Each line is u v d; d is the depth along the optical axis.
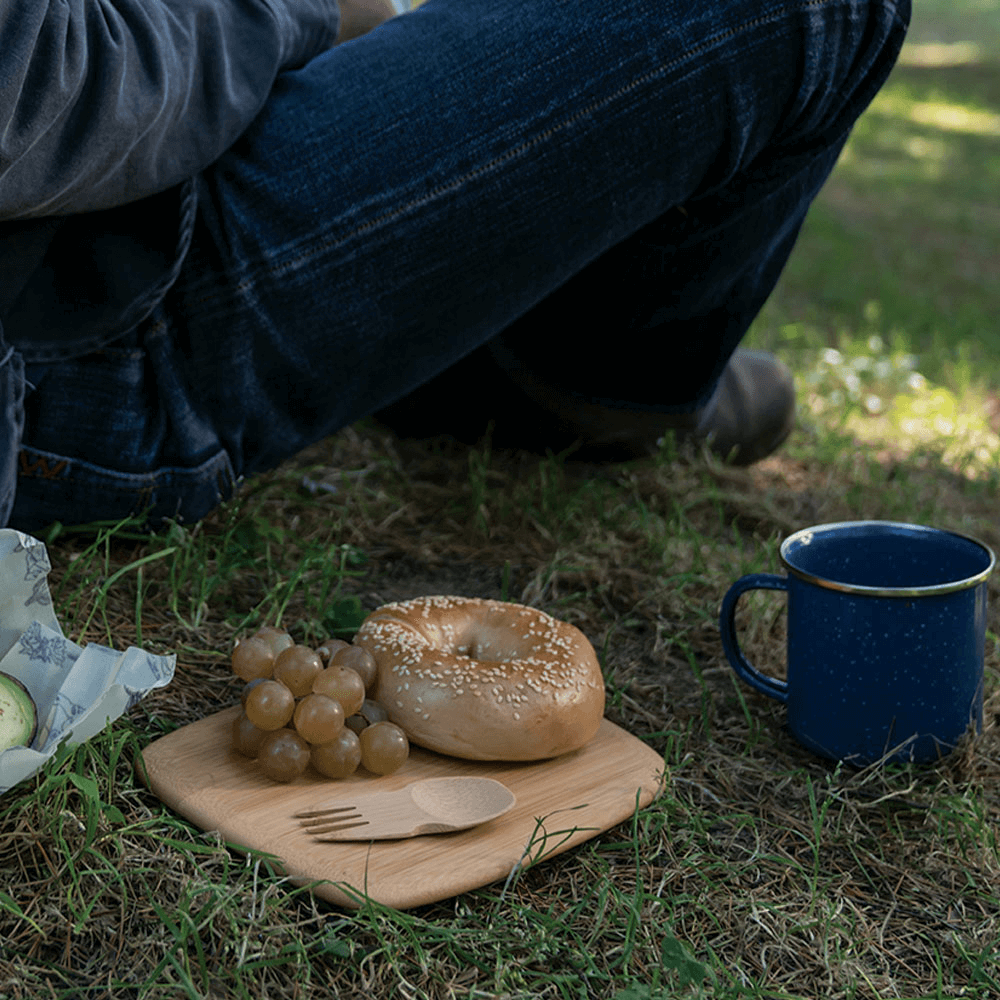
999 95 6.39
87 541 1.07
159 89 0.92
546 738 0.92
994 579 1.24
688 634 1.11
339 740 0.90
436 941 0.84
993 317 2.31
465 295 1.03
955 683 0.96
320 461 1.30
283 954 0.83
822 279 2.49
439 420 1.35
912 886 0.91
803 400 1.65
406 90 1.01
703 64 1.01
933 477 1.43
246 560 1.09
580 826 0.90
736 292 1.18
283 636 0.94
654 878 0.90
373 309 1.02
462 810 0.89
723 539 1.26
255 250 0.99
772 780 0.98
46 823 0.85
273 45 0.98
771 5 1.01
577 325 1.20
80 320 0.96
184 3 0.94
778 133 1.06
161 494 1.03
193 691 0.98
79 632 0.98
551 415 1.29
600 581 1.16
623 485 1.31
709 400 1.25
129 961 0.82
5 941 0.82
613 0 1.01
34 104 0.87
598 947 0.86
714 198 1.09
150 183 0.94
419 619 0.98
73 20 0.88
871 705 0.96
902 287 2.47
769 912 0.89
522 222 1.02
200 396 1.02
